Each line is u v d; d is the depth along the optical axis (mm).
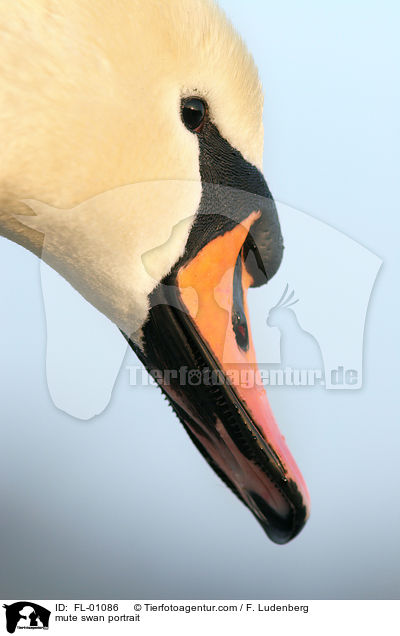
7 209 2902
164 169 2918
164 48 2904
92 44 2891
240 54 2928
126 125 2902
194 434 2941
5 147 2887
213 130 2930
